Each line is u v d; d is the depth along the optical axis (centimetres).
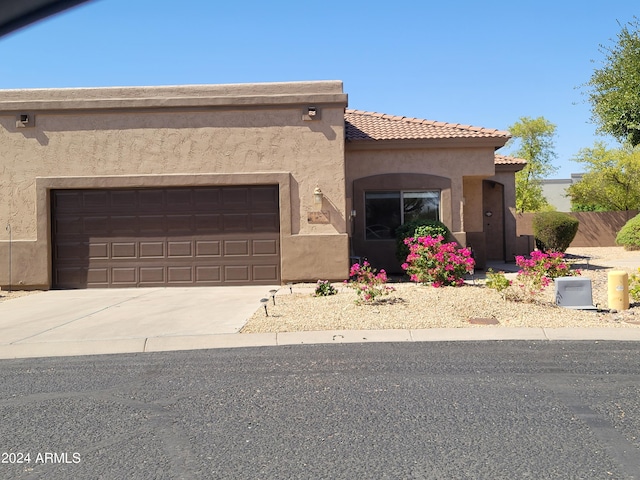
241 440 448
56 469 401
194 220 1438
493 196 2108
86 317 1016
